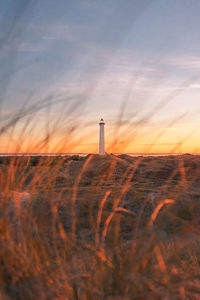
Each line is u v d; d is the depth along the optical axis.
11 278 1.53
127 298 1.48
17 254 1.65
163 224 1.67
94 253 1.89
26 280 1.55
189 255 2.43
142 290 1.50
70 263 1.82
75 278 1.65
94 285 1.60
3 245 1.62
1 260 1.57
